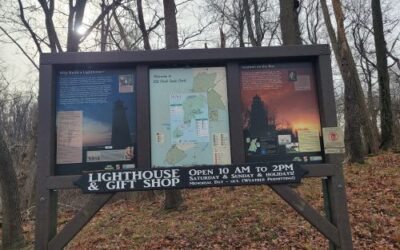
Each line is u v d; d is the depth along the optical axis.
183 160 5.54
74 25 14.55
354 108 16.41
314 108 5.73
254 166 5.40
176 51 5.64
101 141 5.54
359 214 9.16
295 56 5.71
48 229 5.23
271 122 5.68
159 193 14.86
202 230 9.21
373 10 21.61
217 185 5.34
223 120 5.68
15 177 9.82
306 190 11.66
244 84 5.75
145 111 5.55
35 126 15.77
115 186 5.28
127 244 8.92
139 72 5.66
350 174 14.04
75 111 5.59
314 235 8.07
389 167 14.41
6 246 9.53
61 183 5.28
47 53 5.54
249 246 8.00
